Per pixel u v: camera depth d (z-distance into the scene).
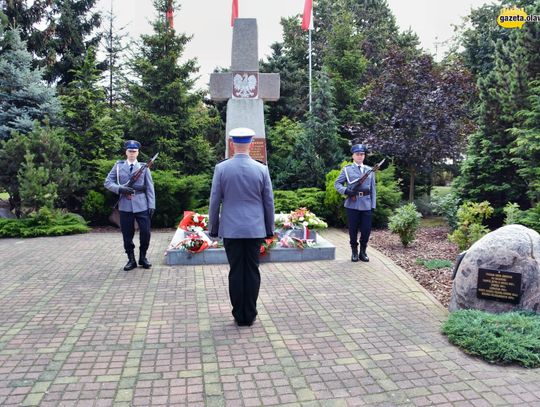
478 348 3.86
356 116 15.26
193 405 3.12
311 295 5.61
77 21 19.98
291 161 12.90
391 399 3.21
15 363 3.74
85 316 4.86
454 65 14.99
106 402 3.16
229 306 5.21
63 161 11.01
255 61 9.20
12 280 6.27
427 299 5.47
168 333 4.40
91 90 12.48
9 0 17.05
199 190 11.73
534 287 4.36
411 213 8.37
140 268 6.96
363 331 4.47
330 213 11.30
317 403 3.16
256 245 4.60
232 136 4.69
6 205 11.71
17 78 12.45
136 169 6.83
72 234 10.27
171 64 12.59
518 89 9.96
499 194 10.65
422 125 12.28
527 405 3.14
